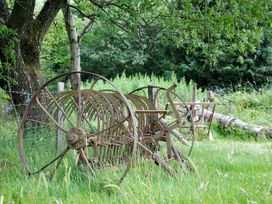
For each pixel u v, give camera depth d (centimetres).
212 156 902
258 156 895
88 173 629
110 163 709
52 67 2334
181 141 1051
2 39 961
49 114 672
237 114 1712
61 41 2119
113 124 670
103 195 541
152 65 2889
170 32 1348
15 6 993
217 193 484
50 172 663
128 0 1130
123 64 2897
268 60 2617
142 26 1330
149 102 817
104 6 1249
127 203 480
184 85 2078
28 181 585
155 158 721
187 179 609
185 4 1111
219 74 2728
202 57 2694
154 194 488
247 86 2658
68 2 1316
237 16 1066
